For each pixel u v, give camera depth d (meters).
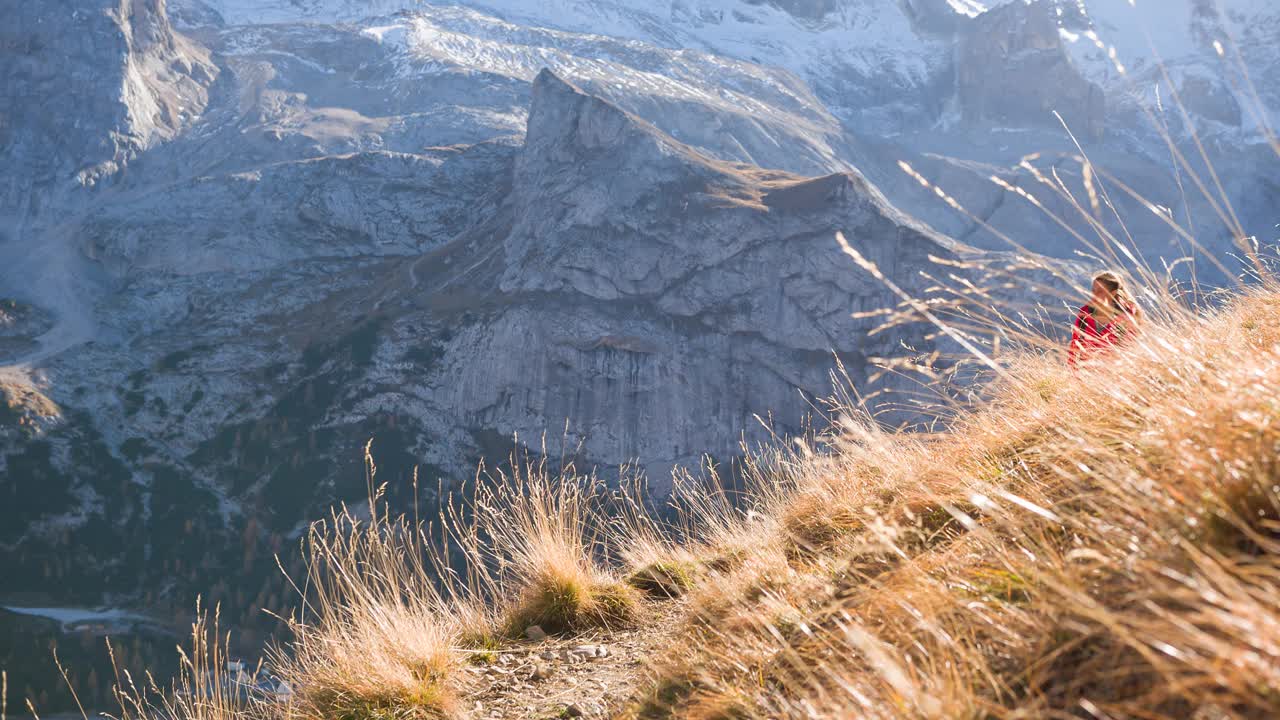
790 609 3.77
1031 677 2.12
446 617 5.53
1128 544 2.16
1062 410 3.59
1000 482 3.36
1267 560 1.82
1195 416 2.28
